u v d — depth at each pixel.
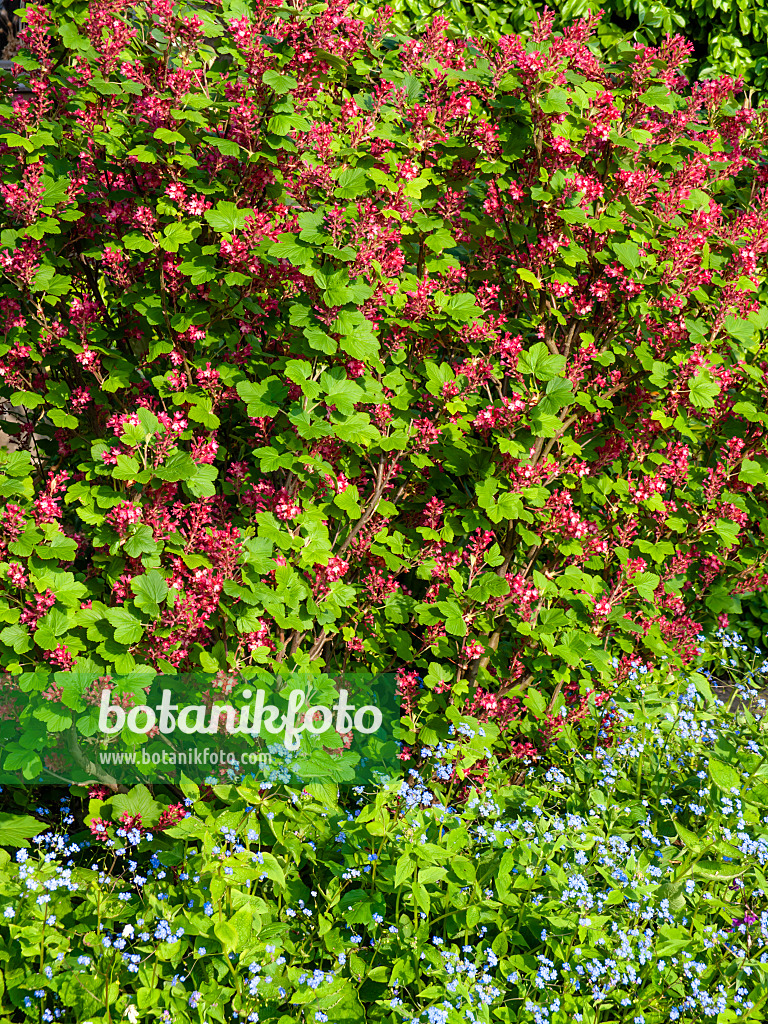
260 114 3.11
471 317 3.58
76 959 2.79
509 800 3.55
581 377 3.76
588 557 3.81
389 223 3.41
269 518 3.17
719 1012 2.83
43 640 2.88
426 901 2.79
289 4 3.20
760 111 4.62
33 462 3.92
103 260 3.28
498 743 3.83
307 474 3.24
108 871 3.25
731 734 4.13
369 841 3.17
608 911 3.18
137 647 3.12
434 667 3.56
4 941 2.81
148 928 2.88
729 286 3.98
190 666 3.28
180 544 3.15
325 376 3.12
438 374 3.49
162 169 3.18
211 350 3.36
